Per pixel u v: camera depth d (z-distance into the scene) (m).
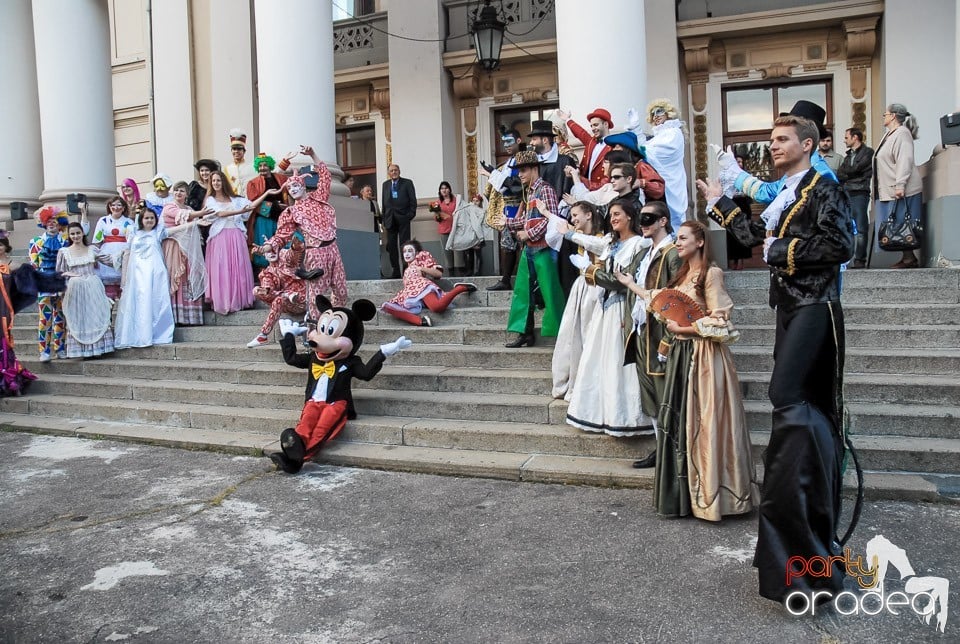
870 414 4.77
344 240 9.02
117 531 4.13
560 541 3.77
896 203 7.84
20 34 12.16
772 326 6.00
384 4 14.25
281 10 8.73
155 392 6.78
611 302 4.83
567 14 7.44
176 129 14.80
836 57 11.71
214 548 3.84
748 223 3.55
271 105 8.82
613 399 4.76
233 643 2.88
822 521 2.93
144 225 7.73
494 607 3.10
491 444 5.20
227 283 7.86
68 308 7.44
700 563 3.45
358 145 14.89
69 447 6.02
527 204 6.08
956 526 3.77
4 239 7.23
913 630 2.80
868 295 6.43
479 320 7.10
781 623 2.88
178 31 14.73
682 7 12.12
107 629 3.02
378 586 3.34
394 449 5.33
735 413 3.98
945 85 10.59
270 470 5.20
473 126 13.77
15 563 3.73
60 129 10.98
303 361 5.56
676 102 11.96
